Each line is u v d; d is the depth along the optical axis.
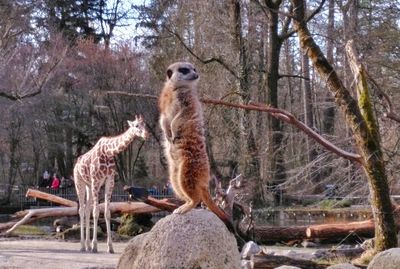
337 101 14.15
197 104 7.67
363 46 25.94
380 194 13.95
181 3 33.25
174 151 7.68
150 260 7.87
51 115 43.81
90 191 18.00
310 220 25.50
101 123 44.69
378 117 17.73
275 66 31.02
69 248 18.38
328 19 29.84
